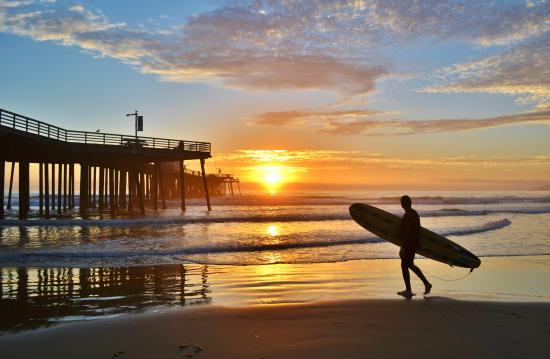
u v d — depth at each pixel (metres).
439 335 4.46
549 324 4.88
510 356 3.85
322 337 4.41
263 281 8.52
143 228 20.97
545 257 12.23
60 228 20.67
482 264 10.91
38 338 4.59
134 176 37.06
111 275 9.30
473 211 35.00
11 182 39.69
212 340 4.37
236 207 46.44
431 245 7.95
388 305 5.80
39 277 9.05
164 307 6.30
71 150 24.98
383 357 3.82
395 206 51.72
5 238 16.55
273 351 4.01
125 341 4.41
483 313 5.35
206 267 10.46
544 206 48.50
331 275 9.27
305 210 38.59
